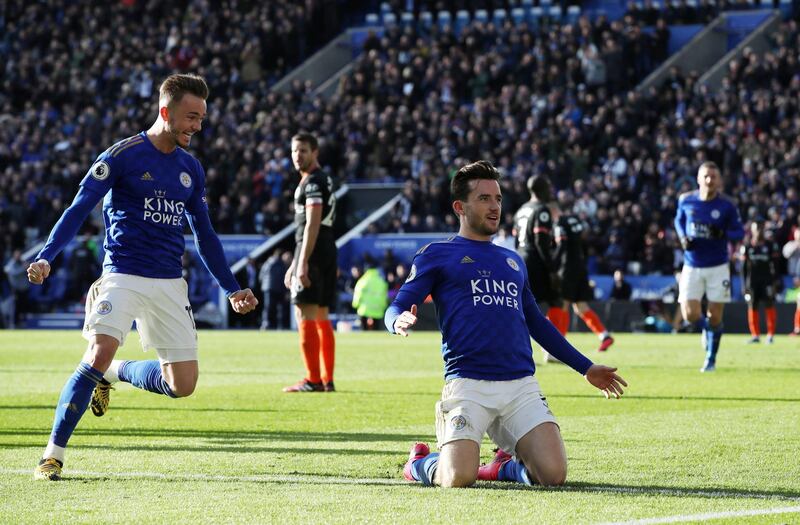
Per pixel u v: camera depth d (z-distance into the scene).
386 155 115.00
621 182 100.19
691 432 26.81
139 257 21.77
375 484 19.52
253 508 17.05
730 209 45.12
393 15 139.25
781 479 20.08
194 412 31.53
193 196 22.64
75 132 122.75
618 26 118.56
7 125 125.81
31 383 41.97
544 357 56.84
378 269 101.69
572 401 34.19
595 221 98.19
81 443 25.02
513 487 19.19
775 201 94.06
